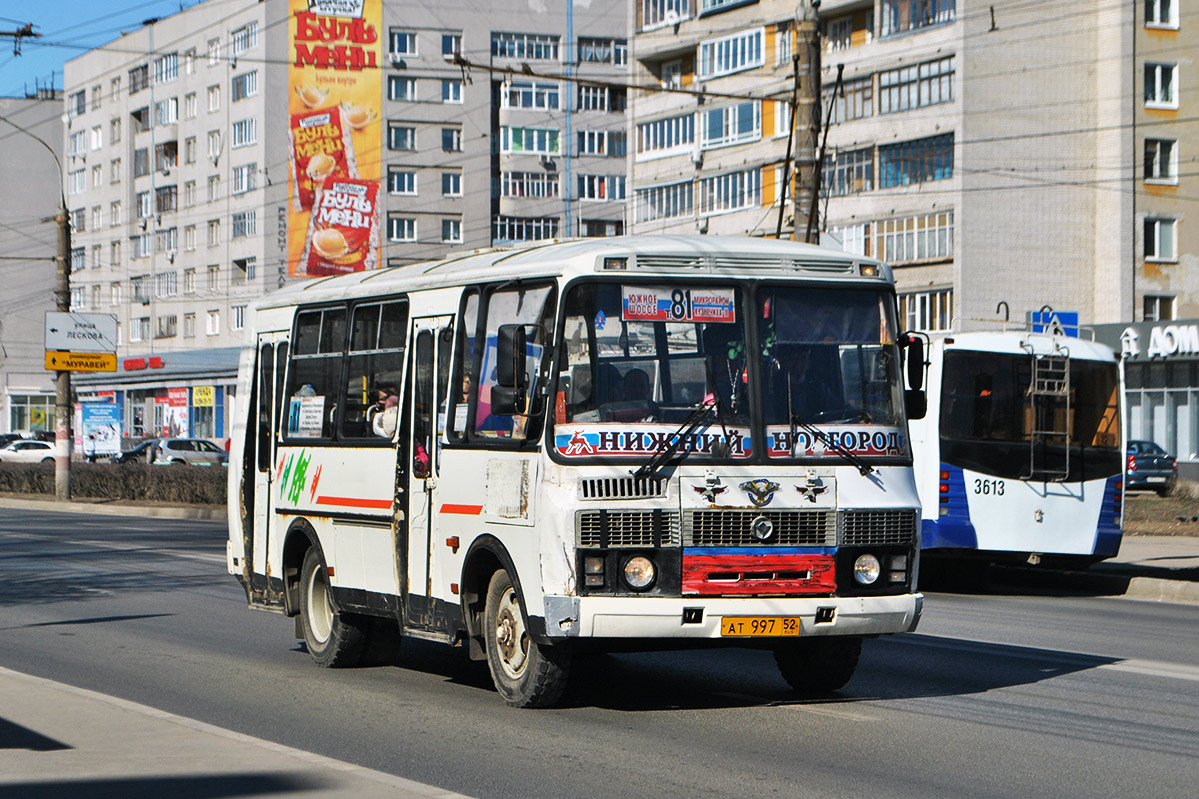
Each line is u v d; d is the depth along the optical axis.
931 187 51.66
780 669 10.34
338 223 81.12
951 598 18.08
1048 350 18.61
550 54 87.12
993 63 51.06
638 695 10.10
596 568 8.62
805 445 9.06
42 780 6.93
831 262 9.41
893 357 9.48
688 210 60.22
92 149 98.19
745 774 7.53
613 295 8.95
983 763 7.79
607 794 7.11
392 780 6.90
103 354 41.91
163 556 22.97
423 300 10.53
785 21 56.09
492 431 9.45
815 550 8.95
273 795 6.59
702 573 8.71
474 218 85.62
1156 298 52.28
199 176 87.25
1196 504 34.00
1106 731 8.72
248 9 82.75
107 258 96.81
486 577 9.74
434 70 84.25
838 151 54.41
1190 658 12.05
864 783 7.31
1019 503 18.36
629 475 8.70
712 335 9.06
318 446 11.83
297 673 11.43
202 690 10.55
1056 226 51.75
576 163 87.75
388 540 10.70
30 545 25.45
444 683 10.90
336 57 81.62
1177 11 52.59
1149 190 52.19
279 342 12.70
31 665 11.79
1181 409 47.97
